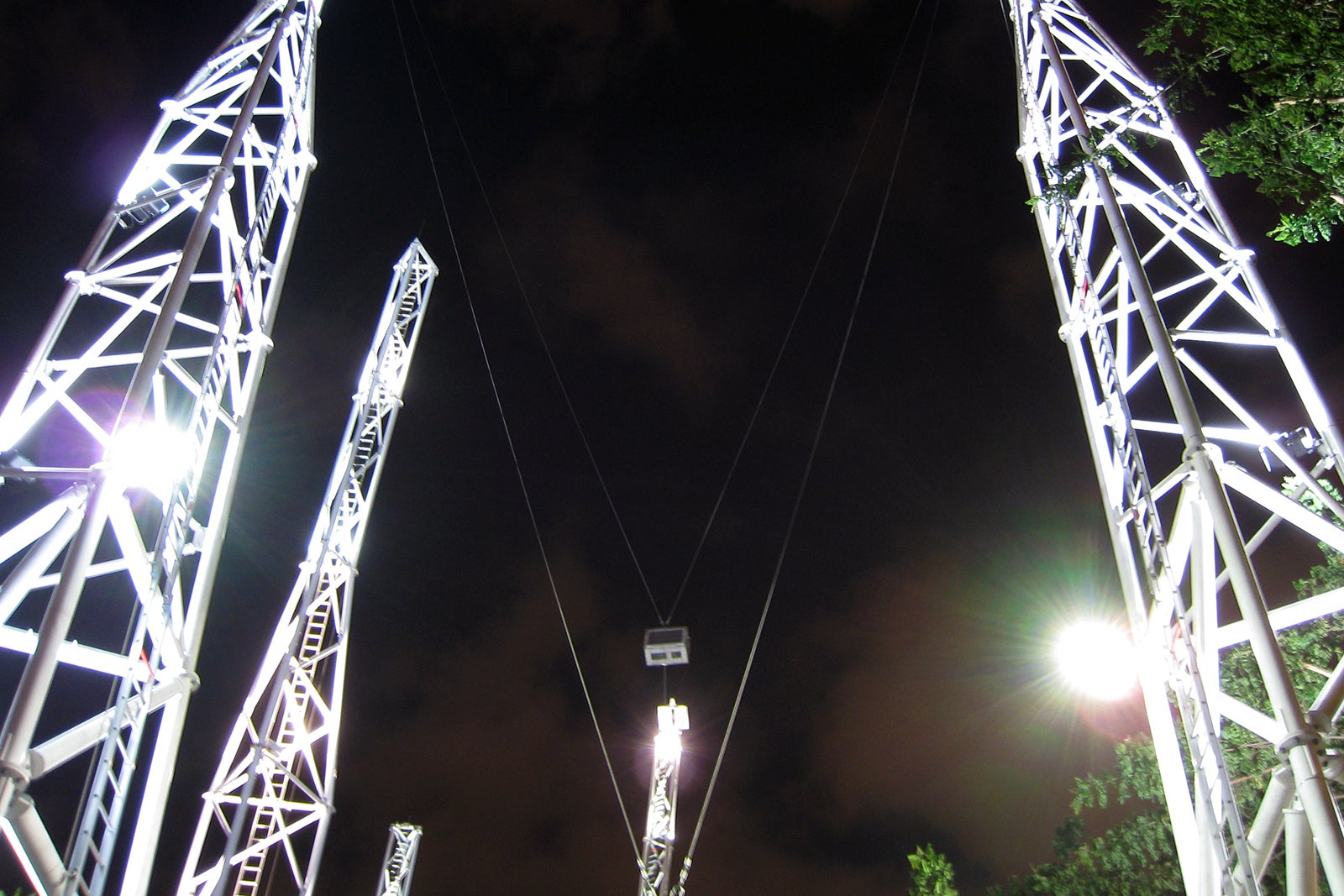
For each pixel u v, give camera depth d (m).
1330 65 13.17
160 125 14.57
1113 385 13.52
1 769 8.92
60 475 10.73
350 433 23.27
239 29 16.12
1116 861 22.05
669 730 25.47
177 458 11.72
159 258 13.42
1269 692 9.83
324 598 21.45
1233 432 12.70
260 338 14.50
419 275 27.05
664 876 23.64
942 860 23.11
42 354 12.36
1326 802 9.11
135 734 10.80
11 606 10.21
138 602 12.38
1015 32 18.47
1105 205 13.62
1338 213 13.77
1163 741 12.05
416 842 31.95
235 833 17.08
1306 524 11.16
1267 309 13.08
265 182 15.27
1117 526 13.23
